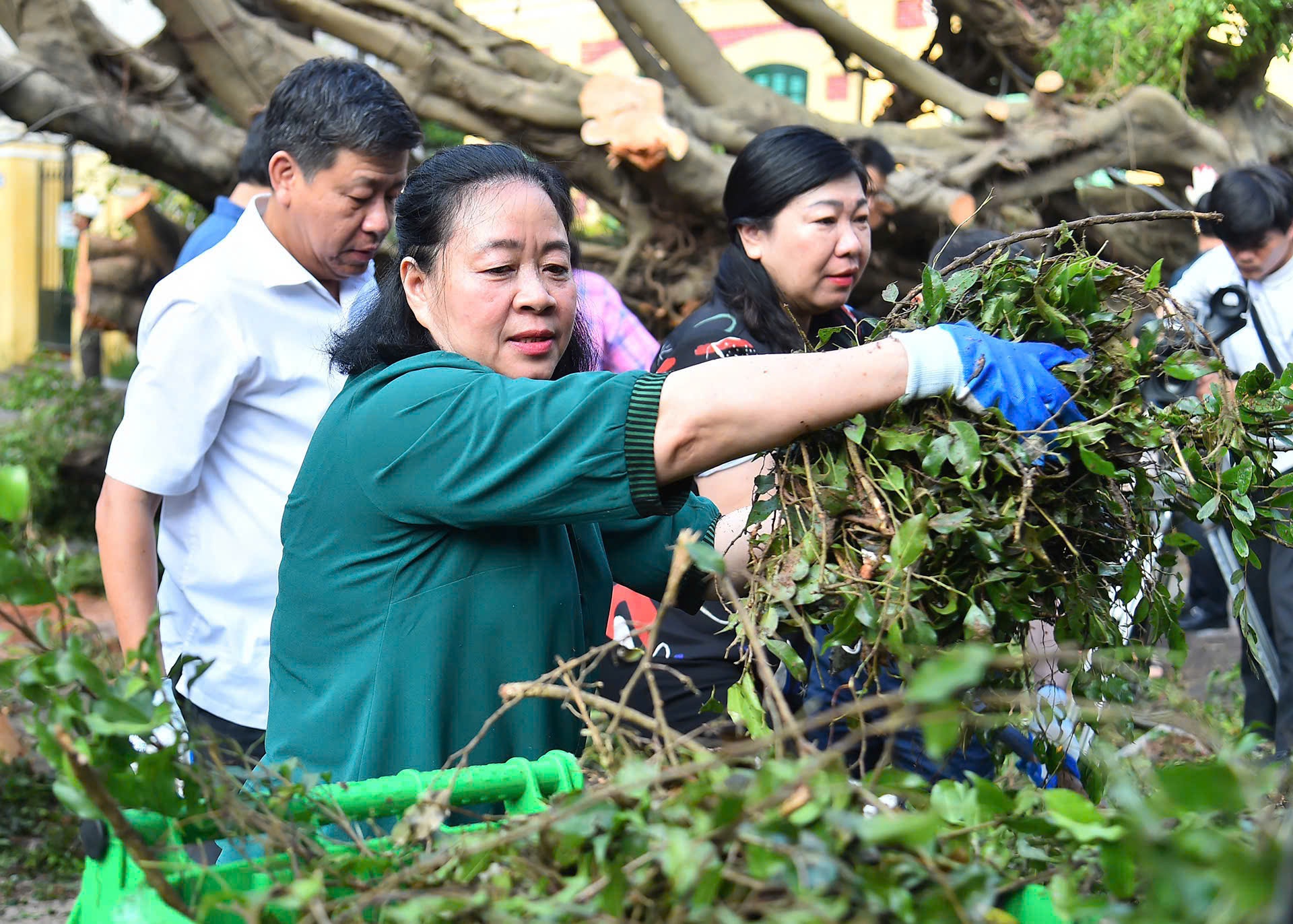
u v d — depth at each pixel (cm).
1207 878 86
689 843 97
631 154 570
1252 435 174
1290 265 371
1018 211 591
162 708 115
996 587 154
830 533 156
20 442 753
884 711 190
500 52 586
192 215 793
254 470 258
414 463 163
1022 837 122
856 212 273
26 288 1700
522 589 172
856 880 98
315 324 262
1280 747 342
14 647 118
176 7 561
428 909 106
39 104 548
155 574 257
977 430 155
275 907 117
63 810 416
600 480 155
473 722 170
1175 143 596
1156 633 172
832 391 151
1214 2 572
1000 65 707
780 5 616
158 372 249
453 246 177
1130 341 169
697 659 239
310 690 177
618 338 352
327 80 259
